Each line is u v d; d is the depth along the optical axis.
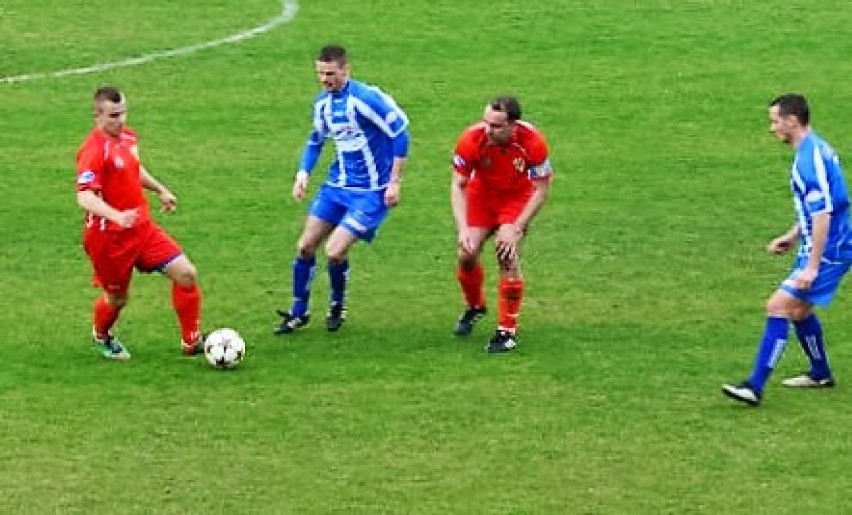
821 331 40.81
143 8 83.12
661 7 82.62
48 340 44.66
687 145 63.91
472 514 34.56
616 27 79.38
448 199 57.50
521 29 79.19
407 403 40.41
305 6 83.50
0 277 49.72
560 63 74.06
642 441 38.12
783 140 39.91
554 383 41.69
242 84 71.12
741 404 40.25
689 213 56.38
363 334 45.53
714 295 48.50
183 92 69.94
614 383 41.66
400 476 36.34
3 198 57.09
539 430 38.75
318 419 39.44
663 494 35.47
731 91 70.31
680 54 75.38
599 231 54.47
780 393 40.97
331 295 45.62
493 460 37.12
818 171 38.91
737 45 76.75
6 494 35.44
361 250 52.44
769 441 38.12
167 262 42.62
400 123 44.88
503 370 42.62
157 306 47.50
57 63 73.75
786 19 80.75
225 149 62.84
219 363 42.44
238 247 52.62
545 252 52.41
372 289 49.19
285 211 56.22
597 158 62.31
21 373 42.25
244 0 85.06
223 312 47.06
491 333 45.56
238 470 36.66
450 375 42.31
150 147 62.94
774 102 39.66
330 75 44.62
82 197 41.34
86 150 41.91
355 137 45.06
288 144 63.53
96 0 84.56
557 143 64.00
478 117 67.00
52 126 65.19
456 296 48.66
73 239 53.28
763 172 60.81
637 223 55.31
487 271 50.47
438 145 63.53
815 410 39.91
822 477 36.31
